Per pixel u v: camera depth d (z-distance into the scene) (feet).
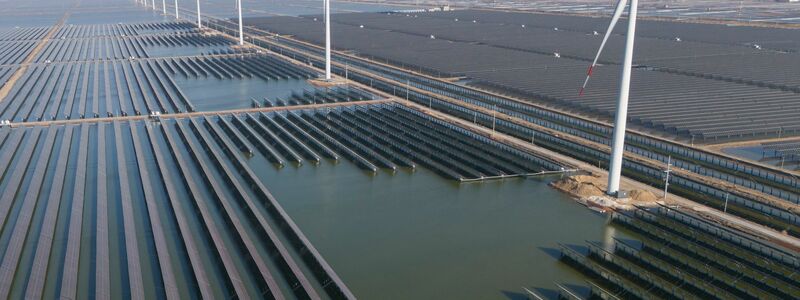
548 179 182.09
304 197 169.58
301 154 208.54
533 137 221.25
